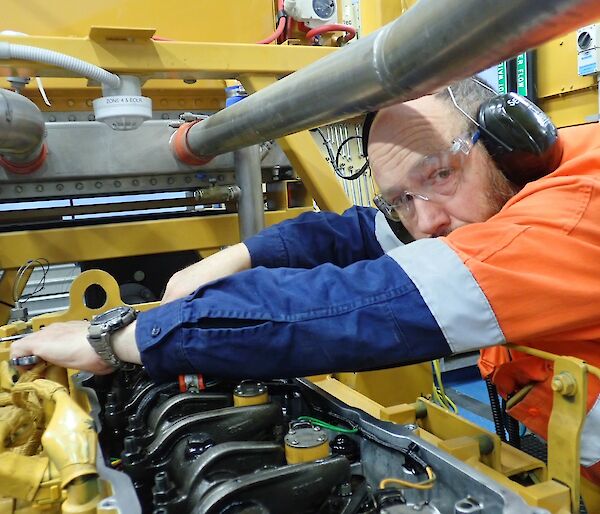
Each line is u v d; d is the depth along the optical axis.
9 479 0.62
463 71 0.57
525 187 0.79
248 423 0.79
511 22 0.47
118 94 1.26
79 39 1.26
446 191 0.85
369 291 0.73
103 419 0.89
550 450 0.71
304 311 0.74
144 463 0.74
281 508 0.63
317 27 1.75
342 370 0.75
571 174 0.77
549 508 0.64
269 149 1.79
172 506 0.66
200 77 1.50
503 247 0.70
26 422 0.80
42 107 1.75
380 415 0.91
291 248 1.22
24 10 1.68
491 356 1.03
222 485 0.63
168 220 1.75
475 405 2.74
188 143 1.48
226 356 0.76
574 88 3.12
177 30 1.86
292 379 0.99
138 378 0.98
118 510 0.56
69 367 0.87
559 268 0.69
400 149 0.84
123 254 1.69
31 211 1.70
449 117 0.81
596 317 0.71
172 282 1.13
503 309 0.69
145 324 0.80
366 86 0.69
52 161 1.46
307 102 0.84
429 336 0.71
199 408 0.86
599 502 0.86
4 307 1.60
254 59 1.45
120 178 1.61
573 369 0.68
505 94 0.80
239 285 0.80
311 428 0.74
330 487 0.66
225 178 1.73
